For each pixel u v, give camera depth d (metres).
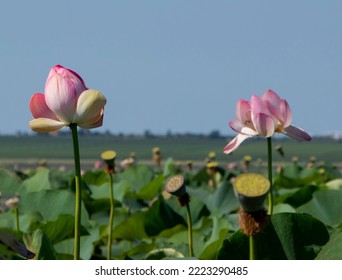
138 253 8.81
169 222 11.22
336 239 5.68
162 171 23.33
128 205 14.41
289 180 17.73
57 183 17.75
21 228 9.95
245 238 5.70
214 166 18.95
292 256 5.73
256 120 6.77
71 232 9.24
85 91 5.81
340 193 9.40
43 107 5.86
